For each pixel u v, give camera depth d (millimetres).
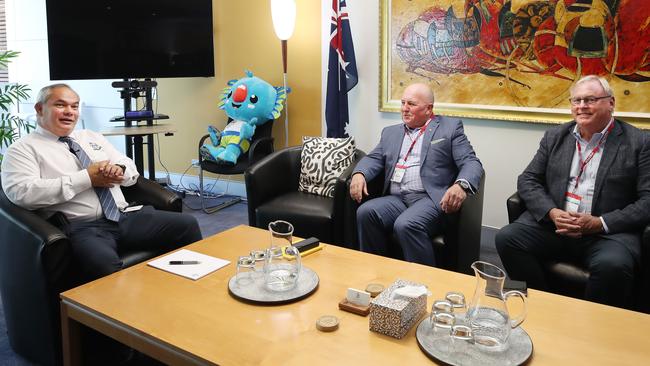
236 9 4434
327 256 2033
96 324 1587
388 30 3680
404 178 2844
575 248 2295
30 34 5402
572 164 2418
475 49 3381
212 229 3826
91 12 4039
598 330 1441
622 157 2291
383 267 1914
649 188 2221
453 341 1348
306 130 4301
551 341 1384
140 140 4289
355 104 3951
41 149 2377
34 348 2047
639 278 2133
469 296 1657
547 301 1620
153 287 1738
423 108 2838
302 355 1329
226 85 4652
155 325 1485
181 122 4992
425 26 3533
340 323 1492
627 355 1317
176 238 2457
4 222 2070
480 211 2740
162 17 4234
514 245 2396
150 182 2760
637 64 2914
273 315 1542
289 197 3152
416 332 1410
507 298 1577
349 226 2861
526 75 3238
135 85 4230
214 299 1649
